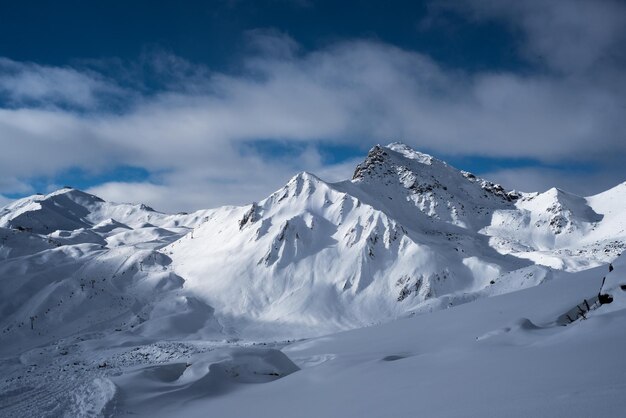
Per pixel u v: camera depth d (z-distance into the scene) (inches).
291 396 773.3
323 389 752.3
